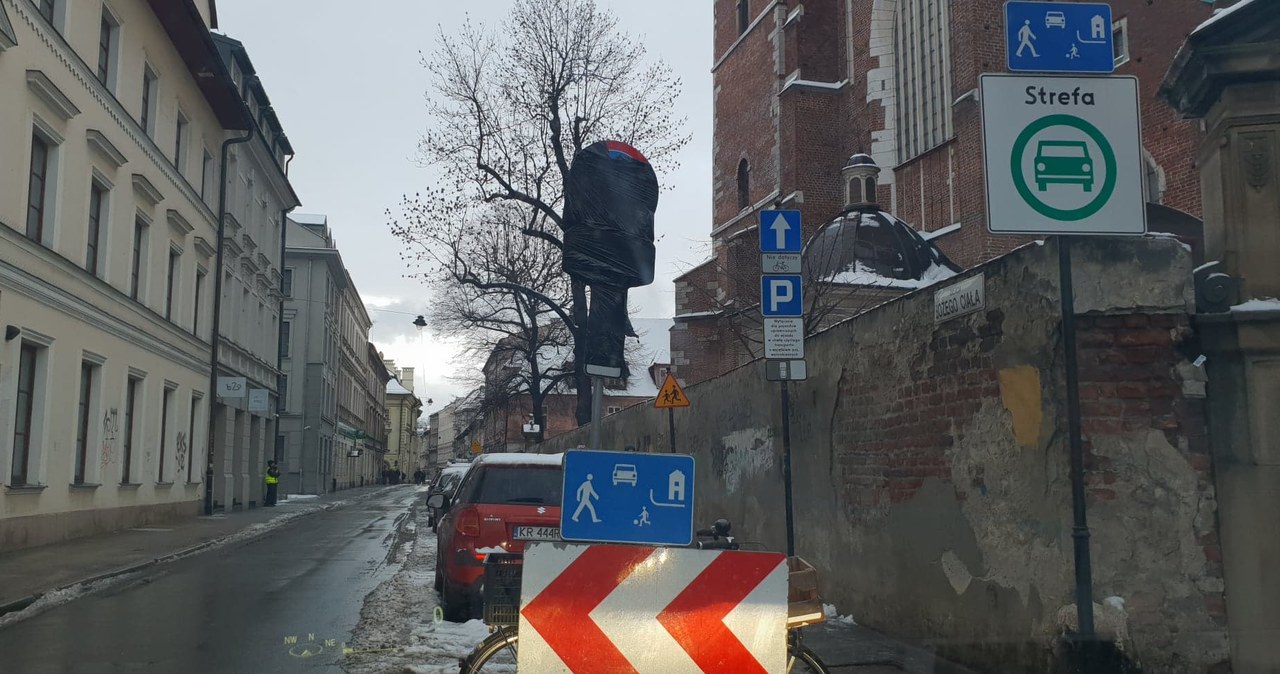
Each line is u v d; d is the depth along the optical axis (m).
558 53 32.19
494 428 63.50
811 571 5.01
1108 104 5.75
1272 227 6.04
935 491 7.50
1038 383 6.21
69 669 7.34
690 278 33.44
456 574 9.70
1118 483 5.91
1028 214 5.64
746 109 37.50
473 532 9.78
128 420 21.88
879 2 31.55
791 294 9.48
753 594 4.50
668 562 4.48
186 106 25.45
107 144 19.05
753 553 4.52
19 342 15.57
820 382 9.92
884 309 8.46
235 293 31.61
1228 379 5.95
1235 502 5.83
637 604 4.44
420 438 195.62
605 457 4.81
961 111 26.58
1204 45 6.16
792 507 10.41
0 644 8.39
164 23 22.95
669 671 4.41
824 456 9.78
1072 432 5.71
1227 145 6.20
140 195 21.73
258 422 35.72
